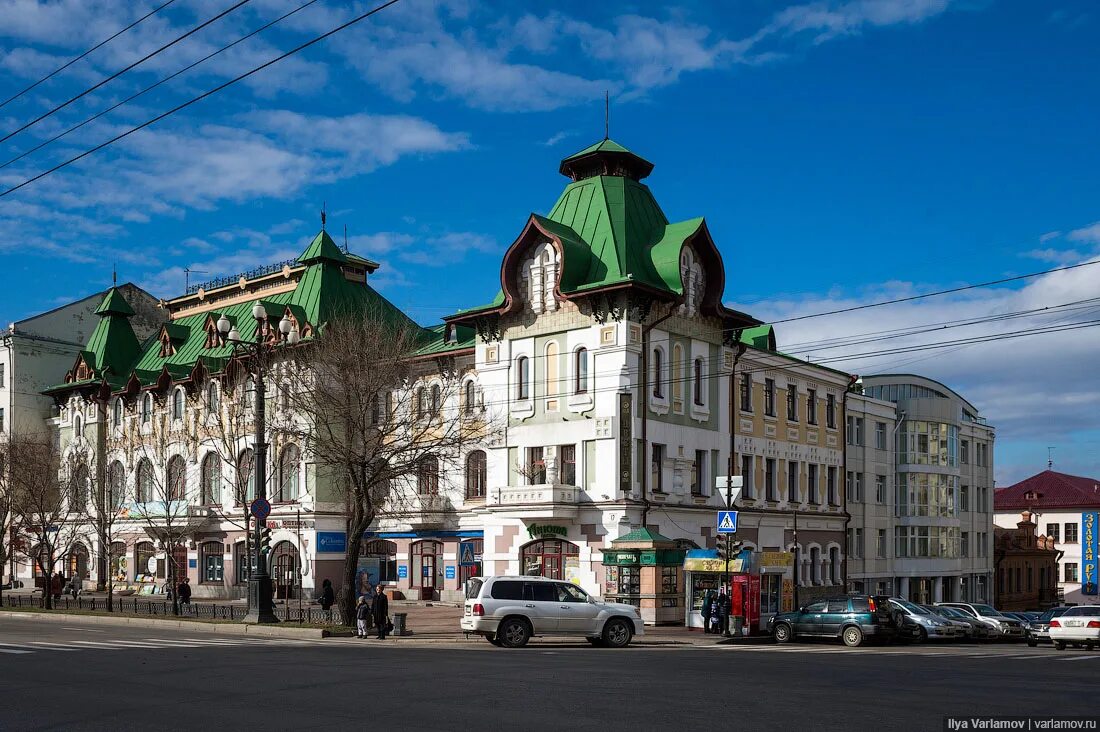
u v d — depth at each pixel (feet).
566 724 48.52
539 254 164.25
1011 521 338.95
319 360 137.39
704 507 165.17
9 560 212.23
